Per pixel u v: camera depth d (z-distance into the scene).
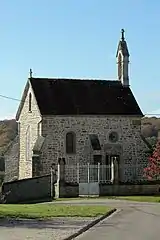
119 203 33.28
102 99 49.28
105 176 43.56
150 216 24.42
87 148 47.09
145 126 92.56
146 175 44.66
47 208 27.53
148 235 17.14
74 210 26.06
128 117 48.62
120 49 52.09
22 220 21.14
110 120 48.09
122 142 48.25
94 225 20.36
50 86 48.94
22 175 50.06
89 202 34.25
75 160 46.62
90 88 50.12
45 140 45.75
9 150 52.06
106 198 38.28
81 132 47.12
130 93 51.03
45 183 41.31
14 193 38.78
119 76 52.12
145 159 48.47
